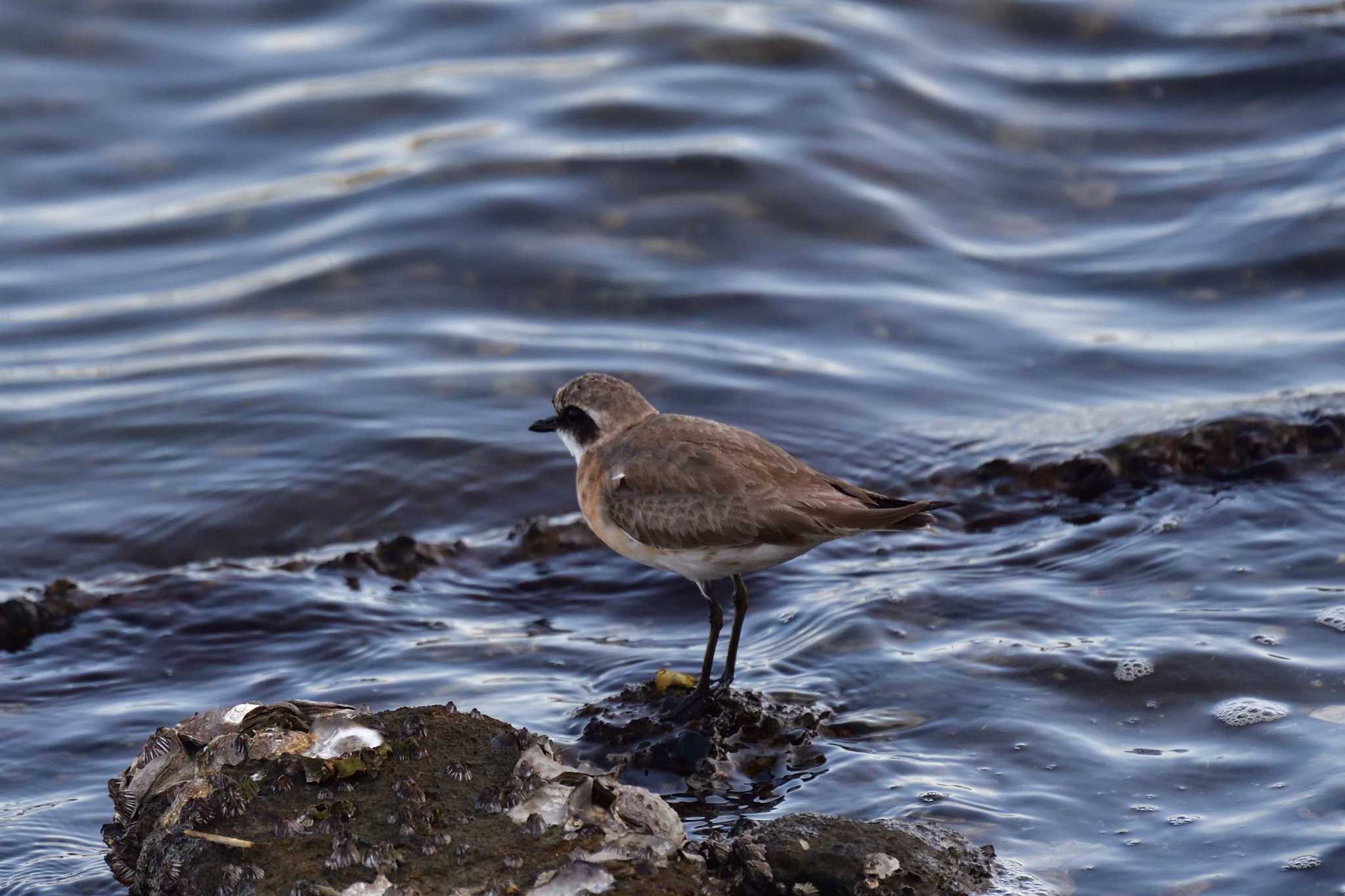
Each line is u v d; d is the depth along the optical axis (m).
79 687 10.47
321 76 21.48
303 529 13.16
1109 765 8.45
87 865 8.00
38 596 11.79
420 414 14.63
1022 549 11.73
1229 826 7.75
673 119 19.45
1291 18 21.23
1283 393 13.90
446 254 17.31
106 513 13.23
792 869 7.20
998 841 7.75
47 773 9.21
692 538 9.36
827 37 21.00
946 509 12.77
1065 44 21.59
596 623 11.38
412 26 22.62
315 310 16.62
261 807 7.43
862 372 15.18
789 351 15.61
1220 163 18.70
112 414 14.80
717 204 17.91
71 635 11.23
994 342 15.61
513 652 10.73
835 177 18.25
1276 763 8.29
